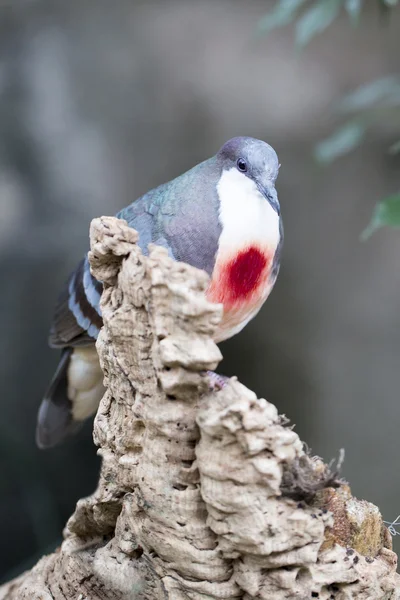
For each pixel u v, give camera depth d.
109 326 4.19
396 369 12.97
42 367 12.61
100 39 13.95
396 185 13.65
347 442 12.59
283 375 13.17
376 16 13.57
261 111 13.94
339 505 4.25
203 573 4.04
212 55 14.12
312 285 13.64
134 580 4.41
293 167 13.91
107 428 4.46
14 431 12.20
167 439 4.03
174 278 3.85
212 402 3.80
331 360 13.17
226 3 14.27
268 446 3.71
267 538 3.80
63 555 4.80
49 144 13.50
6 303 12.75
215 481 3.79
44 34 13.80
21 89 13.51
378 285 13.52
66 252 13.13
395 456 12.34
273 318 13.47
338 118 13.62
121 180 13.66
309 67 14.02
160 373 3.91
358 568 4.11
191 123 13.91
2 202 13.23
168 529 4.06
